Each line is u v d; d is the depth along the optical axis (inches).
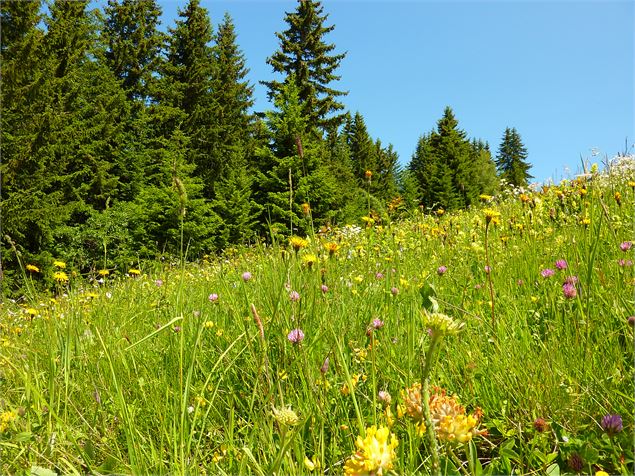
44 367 84.0
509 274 112.3
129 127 951.6
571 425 57.1
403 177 1384.1
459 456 55.9
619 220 129.5
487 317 88.6
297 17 1175.0
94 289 170.6
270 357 73.4
